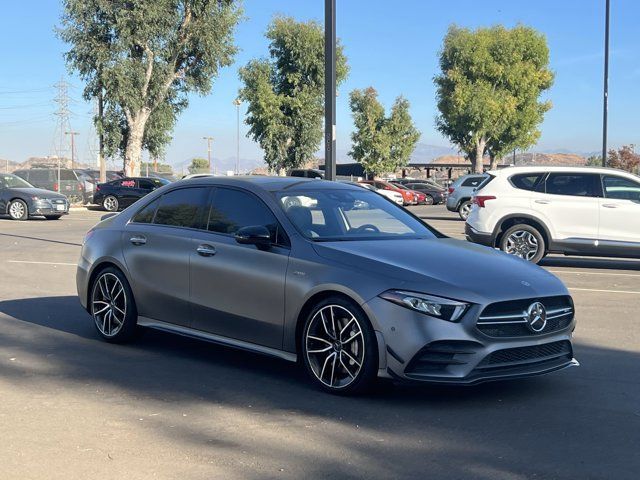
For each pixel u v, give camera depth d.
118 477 3.84
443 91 53.03
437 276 5.01
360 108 58.88
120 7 33.72
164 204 6.70
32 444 4.31
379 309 4.93
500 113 50.44
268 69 42.94
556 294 5.21
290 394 5.34
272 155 43.06
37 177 35.62
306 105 42.78
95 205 32.25
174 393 5.37
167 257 6.34
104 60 33.53
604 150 28.06
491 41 50.75
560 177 12.60
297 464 4.03
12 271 11.88
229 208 6.15
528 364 5.09
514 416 4.88
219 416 4.85
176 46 35.88
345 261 5.25
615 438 4.48
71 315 8.36
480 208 12.92
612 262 14.04
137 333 6.86
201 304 6.07
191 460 4.08
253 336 5.74
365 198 6.57
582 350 6.78
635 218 12.05
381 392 5.38
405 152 59.62
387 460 4.10
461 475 3.90
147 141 38.12
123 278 6.76
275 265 5.55
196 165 87.94
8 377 5.76
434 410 4.99
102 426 4.64
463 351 4.80
